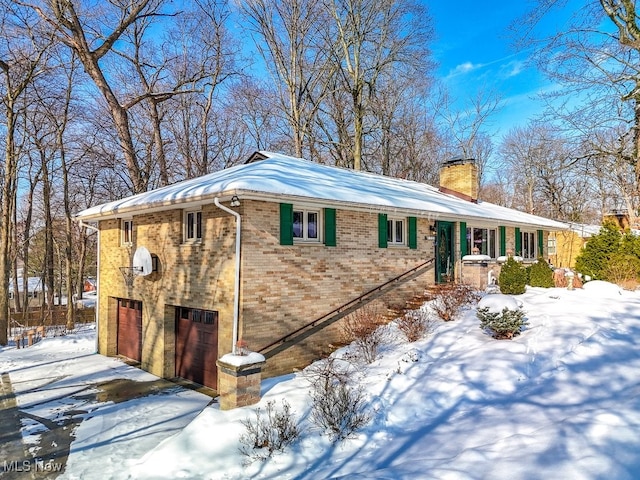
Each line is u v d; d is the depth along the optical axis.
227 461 6.65
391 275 13.30
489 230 17.84
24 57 18.83
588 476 4.46
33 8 17.92
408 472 5.21
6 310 18.08
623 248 17.75
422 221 14.69
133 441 7.95
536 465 4.81
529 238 20.31
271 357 10.04
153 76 25.00
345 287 11.85
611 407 5.95
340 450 6.73
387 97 31.59
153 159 27.97
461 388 7.77
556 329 9.93
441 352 9.66
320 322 11.14
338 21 26.66
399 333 11.34
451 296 12.86
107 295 15.32
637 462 4.54
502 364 8.27
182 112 30.17
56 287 41.56
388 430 7.10
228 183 9.42
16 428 8.68
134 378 12.21
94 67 19.12
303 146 29.83
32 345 17.39
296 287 10.67
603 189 39.03
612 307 12.01
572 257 26.91
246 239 9.76
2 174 23.88
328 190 11.14
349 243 12.02
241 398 8.16
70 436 8.25
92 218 15.17
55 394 10.86
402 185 18.27
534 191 45.53
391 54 27.78
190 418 9.02
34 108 23.19
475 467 5.03
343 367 9.51
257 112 33.38
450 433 6.39
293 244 10.67
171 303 11.99
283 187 9.83
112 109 19.84
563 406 6.51
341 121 29.72
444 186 20.44
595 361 8.19
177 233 11.87
